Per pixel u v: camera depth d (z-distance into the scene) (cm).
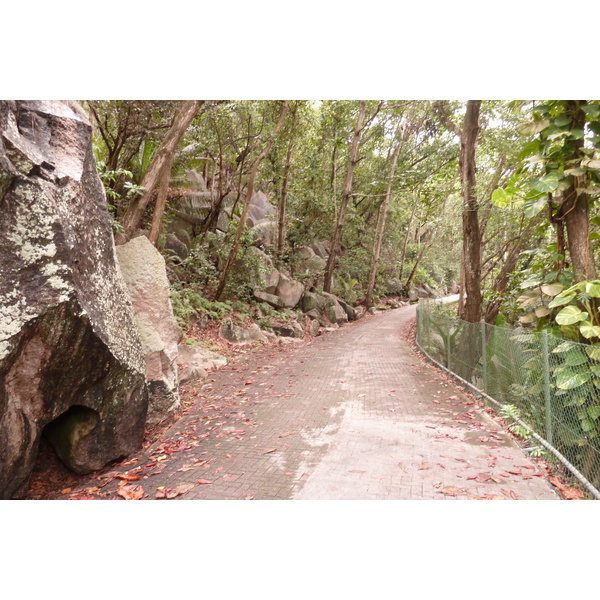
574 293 454
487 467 427
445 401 687
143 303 598
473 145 1008
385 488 386
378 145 2678
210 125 1337
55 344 352
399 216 3078
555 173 485
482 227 1407
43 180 354
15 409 332
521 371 548
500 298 1039
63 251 350
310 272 2239
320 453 468
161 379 572
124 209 1263
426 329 1187
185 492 386
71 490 399
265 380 854
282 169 1853
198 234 1677
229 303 1448
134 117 1153
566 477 413
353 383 824
